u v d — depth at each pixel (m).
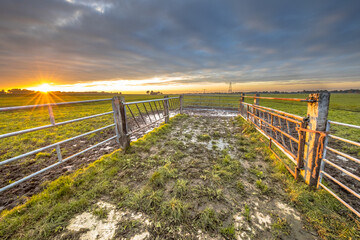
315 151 2.29
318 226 1.75
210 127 6.55
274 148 3.97
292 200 2.15
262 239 1.64
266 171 3.00
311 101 2.27
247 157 3.54
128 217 1.94
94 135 5.82
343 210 1.96
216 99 13.54
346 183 2.59
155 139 4.76
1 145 4.88
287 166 2.93
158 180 2.62
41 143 4.98
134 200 2.18
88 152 4.14
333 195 2.09
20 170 3.23
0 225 1.74
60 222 1.83
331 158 3.64
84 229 1.77
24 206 2.04
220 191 2.36
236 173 2.90
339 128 6.27
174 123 7.39
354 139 4.93
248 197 2.28
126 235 1.70
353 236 1.62
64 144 4.84
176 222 1.85
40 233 1.69
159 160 3.42
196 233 1.72
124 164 3.22
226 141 4.73
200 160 3.46
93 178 2.69
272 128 3.86
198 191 2.40
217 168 3.09
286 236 1.67
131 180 2.72
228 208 2.07
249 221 1.87
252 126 5.80
